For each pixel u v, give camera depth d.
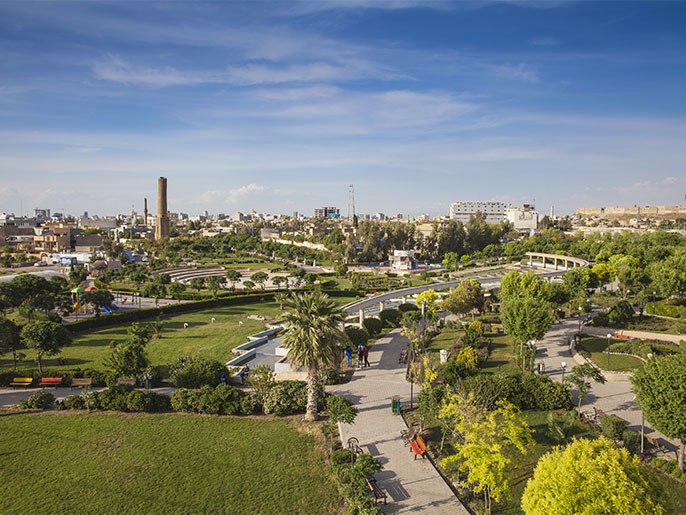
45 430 28.11
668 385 22.27
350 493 20.22
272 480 22.92
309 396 29.83
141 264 138.62
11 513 20.23
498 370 39.47
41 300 58.62
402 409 30.86
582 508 15.29
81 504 20.89
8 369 38.72
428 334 52.00
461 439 24.88
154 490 21.98
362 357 41.28
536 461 24.06
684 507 19.94
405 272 126.88
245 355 45.53
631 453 24.69
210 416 30.34
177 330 56.62
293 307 31.17
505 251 168.25
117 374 33.81
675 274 62.03
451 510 20.20
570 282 67.75
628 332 50.81
